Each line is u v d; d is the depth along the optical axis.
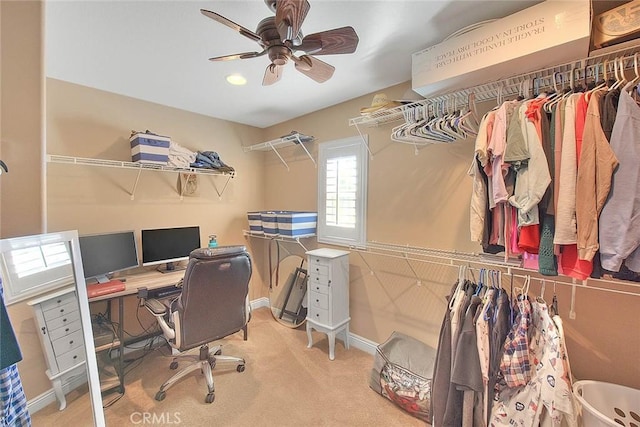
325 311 2.44
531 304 1.33
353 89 2.36
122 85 2.26
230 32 1.55
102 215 2.37
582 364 1.48
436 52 1.52
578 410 1.19
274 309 3.45
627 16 1.13
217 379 2.10
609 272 1.04
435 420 1.45
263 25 1.22
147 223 2.63
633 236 0.94
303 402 1.86
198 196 3.00
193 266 1.75
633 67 1.20
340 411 1.78
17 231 0.99
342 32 1.20
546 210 1.12
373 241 2.47
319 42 1.27
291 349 2.54
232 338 2.74
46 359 1.20
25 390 1.14
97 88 2.31
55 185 2.14
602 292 1.42
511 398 1.27
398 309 2.32
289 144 3.24
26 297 1.12
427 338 2.15
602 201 1.00
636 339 1.34
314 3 1.33
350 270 2.65
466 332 1.34
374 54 1.79
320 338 2.77
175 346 1.85
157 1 1.31
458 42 1.44
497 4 1.33
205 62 1.88
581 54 1.23
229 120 3.25
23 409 1.09
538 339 1.26
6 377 1.01
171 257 2.63
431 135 1.71
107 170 2.39
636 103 0.98
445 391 1.43
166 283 2.27
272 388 2.00
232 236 3.31
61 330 1.24
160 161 2.42
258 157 3.55
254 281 3.54
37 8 0.98
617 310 1.39
